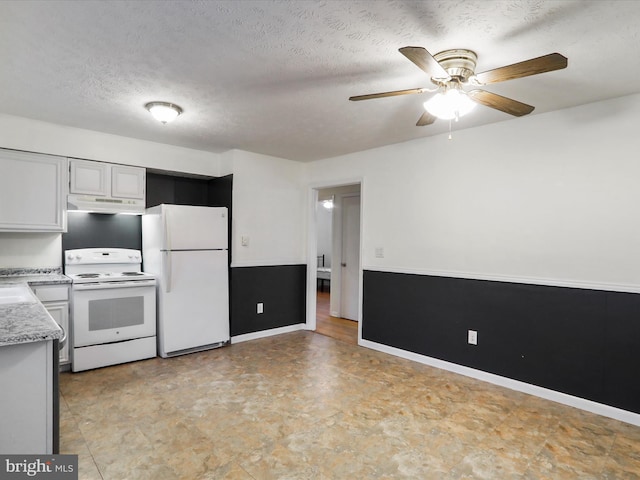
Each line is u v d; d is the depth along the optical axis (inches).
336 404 112.3
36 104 116.0
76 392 118.6
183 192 185.2
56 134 137.3
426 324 149.7
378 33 74.8
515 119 126.5
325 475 79.3
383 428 98.7
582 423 102.9
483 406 112.3
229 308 174.6
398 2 64.7
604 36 74.5
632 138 104.7
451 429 98.7
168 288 151.9
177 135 149.9
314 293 203.8
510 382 126.4
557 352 117.1
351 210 231.3
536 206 122.0
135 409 107.4
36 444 63.6
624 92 103.2
